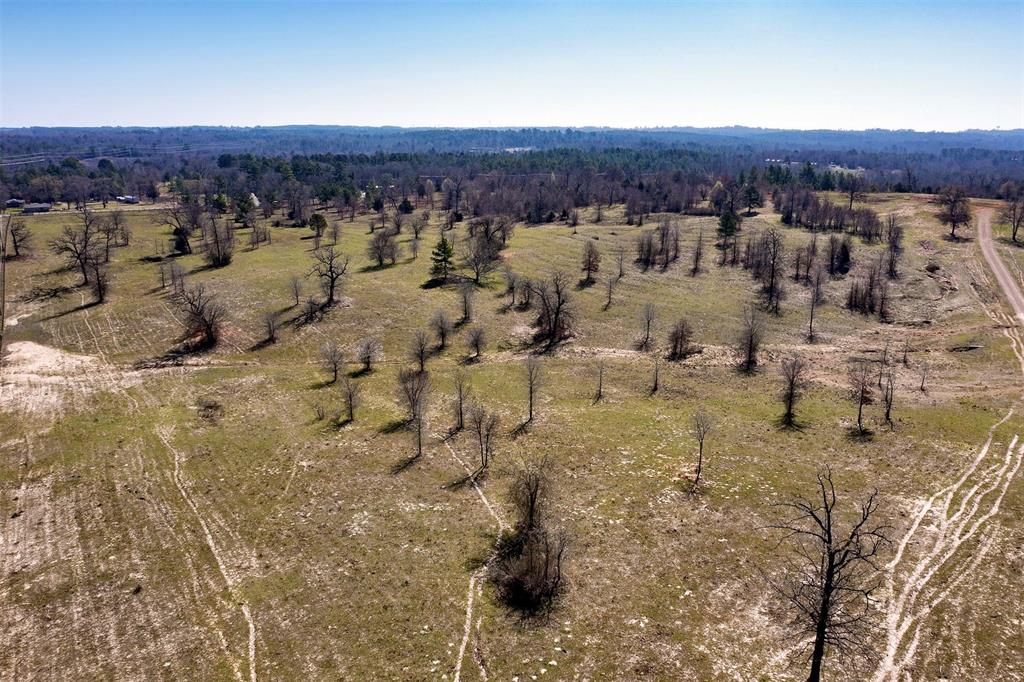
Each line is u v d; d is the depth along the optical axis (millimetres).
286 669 30859
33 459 52031
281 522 43594
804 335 88188
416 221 149875
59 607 35594
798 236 140500
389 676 30125
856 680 28922
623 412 61812
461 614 34125
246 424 59750
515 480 47031
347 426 59312
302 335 86000
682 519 42469
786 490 45875
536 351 83312
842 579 29078
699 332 89625
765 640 31531
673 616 33438
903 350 80750
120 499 46406
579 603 34594
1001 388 65688
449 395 67250
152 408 63125
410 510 44781
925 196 174500
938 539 39062
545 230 158250
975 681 28656
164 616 34844
